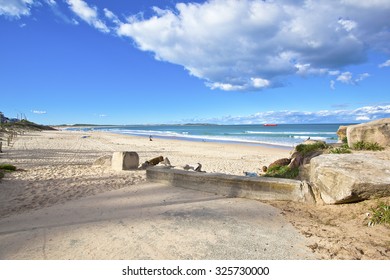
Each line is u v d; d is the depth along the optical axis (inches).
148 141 1325.0
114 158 398.3
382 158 199.0
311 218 161.0
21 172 348.5
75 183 285.1
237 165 519.2
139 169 399.2
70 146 891.4
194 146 1034.1
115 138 1569.9
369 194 159.6
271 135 1989.4
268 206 186.2
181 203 199.0
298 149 344.5
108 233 143.3
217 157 673.6
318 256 116.3
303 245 126.5
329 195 178.1
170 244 129.5
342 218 155.4
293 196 194.1
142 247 126.7
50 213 180.9
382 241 125.6
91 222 161.0
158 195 225.6
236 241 131.8
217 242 131.0
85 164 457.7
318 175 191.6
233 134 2268.7
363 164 181.0
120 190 249.1
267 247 125.3
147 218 166.1
